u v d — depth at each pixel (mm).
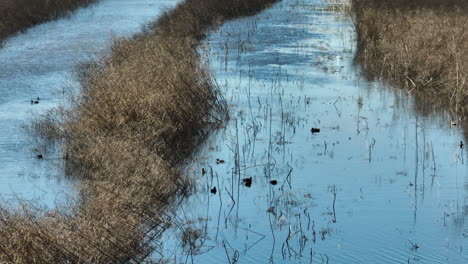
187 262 9070
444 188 11648
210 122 14875
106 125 13219
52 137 13898
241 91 18188
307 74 20219
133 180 10719
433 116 15898
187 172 12211
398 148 13688
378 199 11195
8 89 18281
